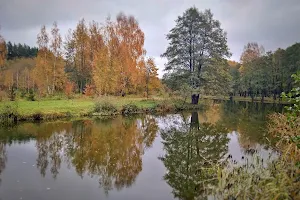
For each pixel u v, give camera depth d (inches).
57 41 1469.0
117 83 1343.5
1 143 524.1
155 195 293.0
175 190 305.0
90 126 732.0
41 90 1359.5
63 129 675.4
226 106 1424.7
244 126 729.0
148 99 1333.7
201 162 406.0
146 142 556.4
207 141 553.3
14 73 2440.9
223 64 1273.4
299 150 233.5
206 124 780.6
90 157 439.8
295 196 198.5
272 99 2124.8
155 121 856.3
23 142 533.6
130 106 1050.1
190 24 1248.2
